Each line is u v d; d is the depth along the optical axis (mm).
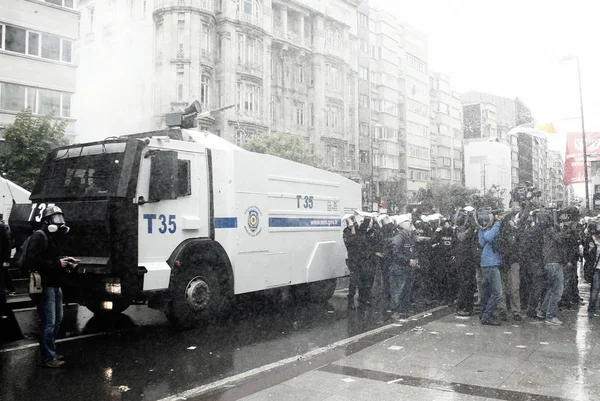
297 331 7645
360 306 9961
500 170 94625
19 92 23812
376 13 54219
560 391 4609
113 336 7309
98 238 6688
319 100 42406
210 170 8000
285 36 39781
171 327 7938
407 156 60469
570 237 9188
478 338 6781
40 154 19359
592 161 27219
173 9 31672
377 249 9641
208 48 33250
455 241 9391
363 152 50406
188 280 7535
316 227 10305
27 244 5629
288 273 9391
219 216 8086
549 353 5961
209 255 7762
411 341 6617
